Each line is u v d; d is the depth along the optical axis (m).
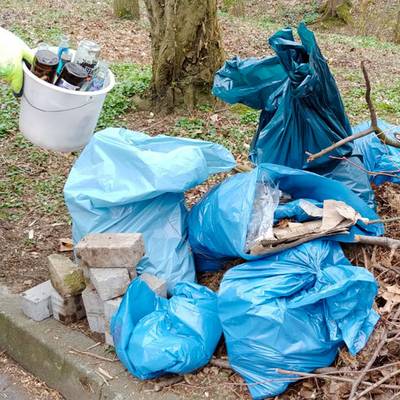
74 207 3.13
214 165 3.31
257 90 3.40
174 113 5.81
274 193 3.03
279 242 2.71
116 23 12.27
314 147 3.22
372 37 14.69
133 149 3.04
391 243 2.84
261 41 11.21
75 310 3.10
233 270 2.74
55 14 12.41
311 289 2.62
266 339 2.49
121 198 2.98
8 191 4.59
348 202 3.04
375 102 6.41
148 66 7.90
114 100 6.00
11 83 3.06
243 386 2.60
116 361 2.80
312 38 2.83
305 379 2.53
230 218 2.86
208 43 5.70
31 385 3.02
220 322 2.70
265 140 3.35
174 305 2.78
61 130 3.12
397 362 2.33
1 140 5.39
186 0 5.46
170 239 3.15
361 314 2.54
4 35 3.03
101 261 2.85
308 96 3.06
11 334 3.17
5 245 3.96
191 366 2.59
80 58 3.17
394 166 3.72
